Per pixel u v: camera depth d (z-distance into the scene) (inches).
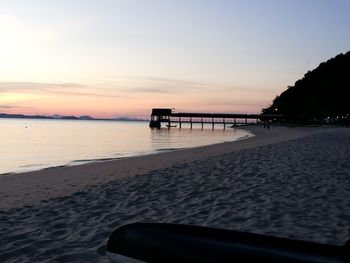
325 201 265.4
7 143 1647.4
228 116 5167.3
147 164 625.3
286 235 193.3
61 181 454.0
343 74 3312.0
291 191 301.9
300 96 4116.6
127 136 2500.0
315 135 1462.8
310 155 581.9
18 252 183.0
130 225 76.4
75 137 2309.3
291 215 231.5
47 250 183.5
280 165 459.2
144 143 1664.6
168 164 605.6
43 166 757.3
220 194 301.0
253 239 69.2
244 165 471.2
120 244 72.2
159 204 276.1
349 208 244.4
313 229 202.5
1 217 259.1
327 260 61.1
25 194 366.0
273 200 272.7
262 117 5196.9
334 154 597.0
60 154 1086.4
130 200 295.1
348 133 1660.9
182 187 340.5
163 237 71.0
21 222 242.8
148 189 339.3
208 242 68.5
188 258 66.4
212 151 887.7
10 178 497.4
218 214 238.7
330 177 362.9
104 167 605.6
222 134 3048.7
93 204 287.0
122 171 538.3
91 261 166.9
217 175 400.8
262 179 361.7
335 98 3245.6
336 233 195.2
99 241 194.7
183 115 5231.3
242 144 1183.6
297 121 4586.6
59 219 245.3
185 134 2992.1
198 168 468.8
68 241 197.0
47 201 307.4
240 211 244.2
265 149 725.3
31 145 1510.8
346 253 62.0
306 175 376.8
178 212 248.8
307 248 65.1
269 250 64.7
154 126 5152.6
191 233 71.9
